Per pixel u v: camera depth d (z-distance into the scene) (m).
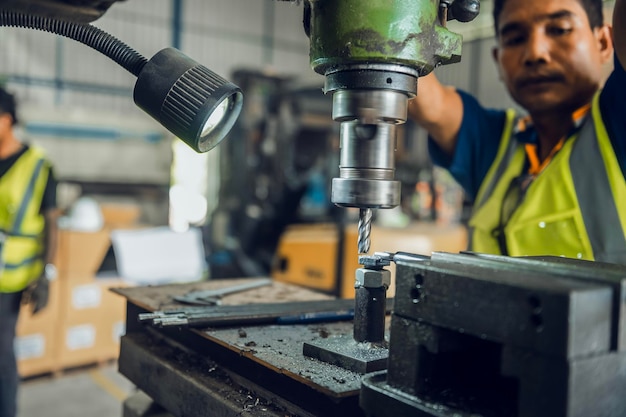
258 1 5.80
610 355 0.43
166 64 0.68
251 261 3.29
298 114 3.52
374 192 0.60
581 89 1.01
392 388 0.52
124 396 2.60
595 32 1.02
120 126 3.53
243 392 0.68
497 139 1.15
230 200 3.47
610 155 0.94
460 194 3.11
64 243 2.70
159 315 0.80
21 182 2.07
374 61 0.58
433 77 1.07
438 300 0.48
